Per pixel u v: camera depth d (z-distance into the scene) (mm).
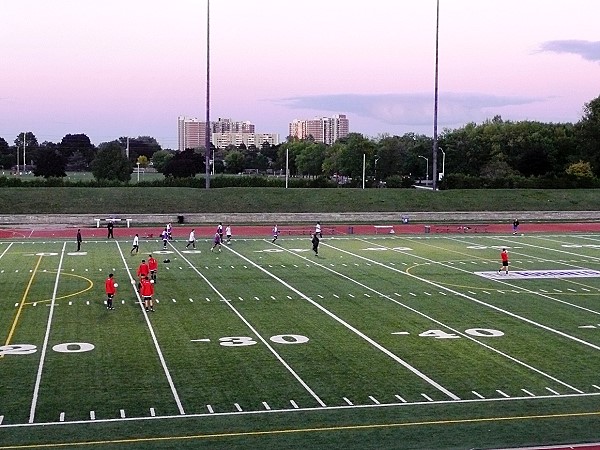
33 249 62969
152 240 70500
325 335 35094
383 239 72938
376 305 41781
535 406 25797
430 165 163500
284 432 23188
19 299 42094
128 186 104500
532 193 102750
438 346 33375
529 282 49344
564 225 87312
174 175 154125
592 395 27000
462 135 160875
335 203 95375
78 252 61281
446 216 91750
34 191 92750
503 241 72000
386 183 131375
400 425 23906
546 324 37656
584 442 22562
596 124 132000
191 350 32312
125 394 26594
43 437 22562
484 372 29609
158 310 39844
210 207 92250
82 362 30391
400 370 29766
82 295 43312
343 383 28109
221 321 37562
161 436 22734
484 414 24969
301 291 45469
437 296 44469
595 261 58969
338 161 160875
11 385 27438
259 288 46250
